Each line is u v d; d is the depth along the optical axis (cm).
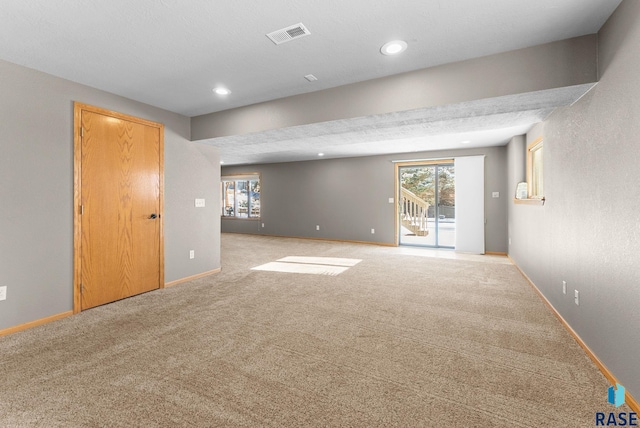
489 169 620
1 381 186
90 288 312
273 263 534
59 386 181
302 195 853
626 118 170
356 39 221
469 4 181
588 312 218
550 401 167
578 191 238
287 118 344
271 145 502
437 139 539
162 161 384
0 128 248
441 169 708
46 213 278
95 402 167
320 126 341
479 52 243
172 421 152
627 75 169
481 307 312
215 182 468
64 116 289
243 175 953
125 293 344
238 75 284
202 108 384
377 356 216
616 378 179
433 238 765
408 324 270
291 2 177
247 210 979
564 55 222
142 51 237
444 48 236
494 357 214
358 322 275
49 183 279
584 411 159
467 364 205
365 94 300
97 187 317
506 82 242
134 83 302
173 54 242
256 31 209
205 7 181
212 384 183
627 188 169
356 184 772
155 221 377
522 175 492
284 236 886
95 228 316
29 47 229
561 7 184
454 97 261
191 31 208
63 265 290
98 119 317
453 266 505
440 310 304
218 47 231
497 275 444
